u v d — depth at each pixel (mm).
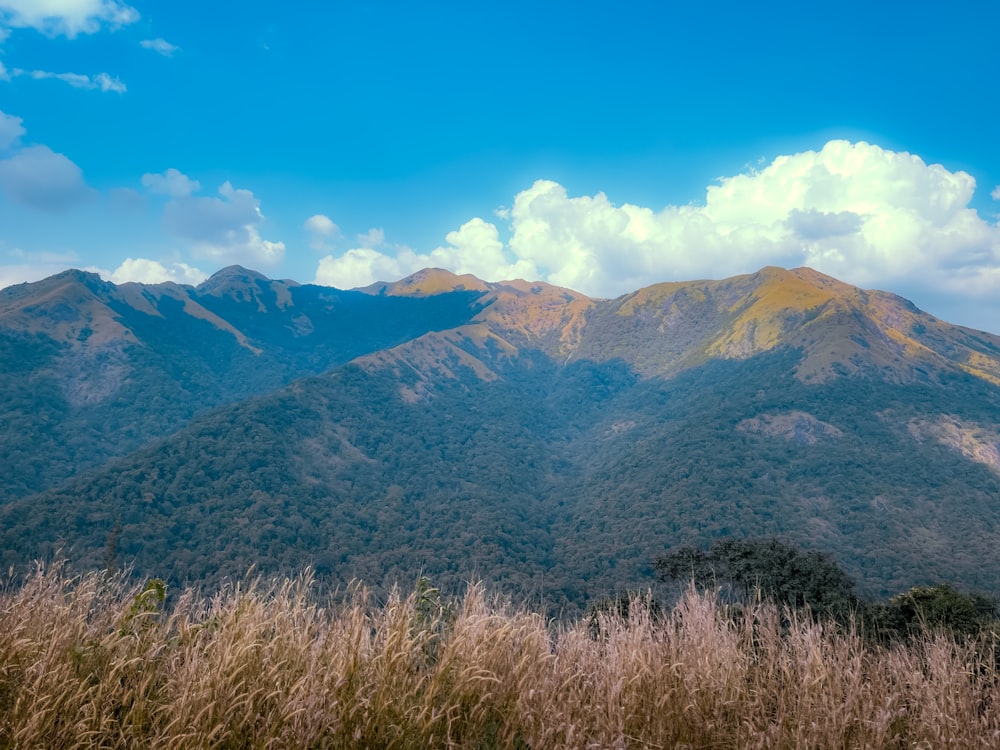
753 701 3133
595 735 2781
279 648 2857
